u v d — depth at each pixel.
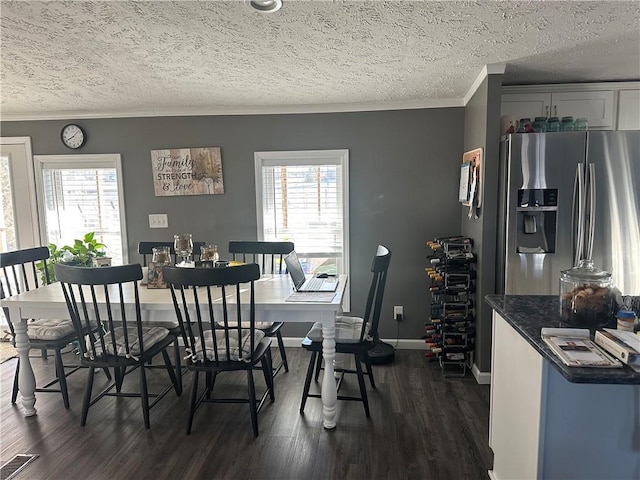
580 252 2.63
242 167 3.70
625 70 2.80
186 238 2.79
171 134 3.72
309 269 3.74
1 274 3.90
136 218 3.84
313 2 1.71
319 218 3.70
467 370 3.16
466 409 2.60
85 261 3.26
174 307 2.34
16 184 3.90
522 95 3.14
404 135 3.53
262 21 1.89
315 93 3.20
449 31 2.05
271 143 3.66
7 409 2.66
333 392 2.37
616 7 1.81
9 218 3.95
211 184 3.73
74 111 3.72
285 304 2.31
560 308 1.61
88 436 2.36
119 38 2.08
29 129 3.83
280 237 3.75
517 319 1.60
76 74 2.66
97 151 3.79
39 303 2.46
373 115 3.54
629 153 2.58
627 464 1.39
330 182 3.66
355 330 2.63
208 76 2.73
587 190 2.60
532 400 1.46
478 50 2.34
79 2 1.69
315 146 3.61
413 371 3.18
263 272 3.42
